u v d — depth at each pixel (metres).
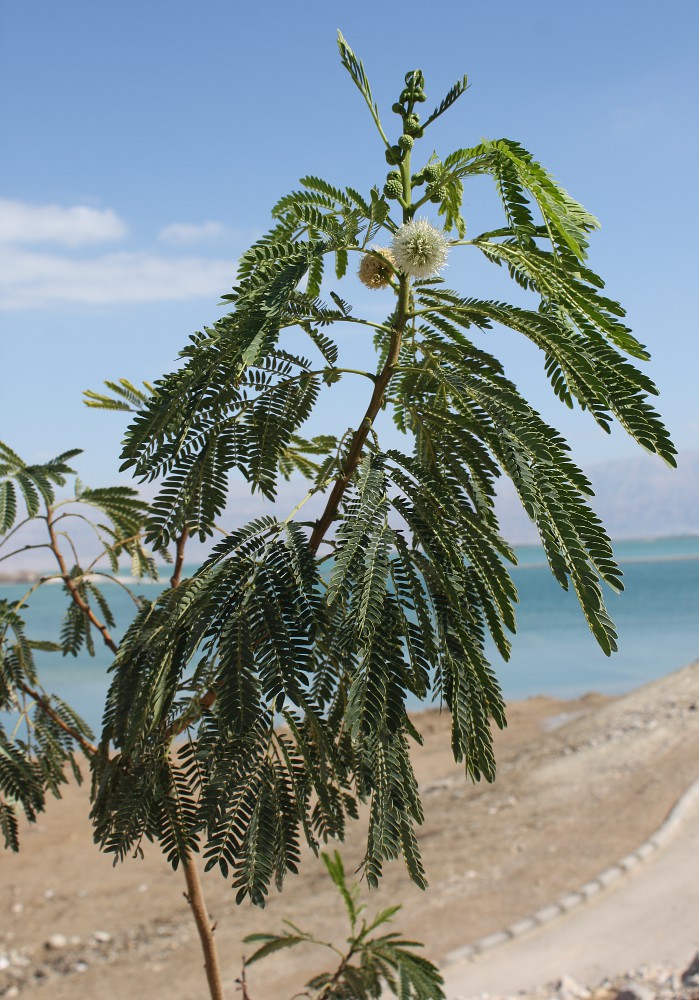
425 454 2.23
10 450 3.26
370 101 2.19
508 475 1.98
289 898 10.73
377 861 2.07
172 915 10.80
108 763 2.47
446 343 2.23
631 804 12.35
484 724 2.01
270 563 2.01
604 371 1.88
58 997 8.82
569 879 10.10
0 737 3.05
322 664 2.00
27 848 13.45
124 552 3.46
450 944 8.82
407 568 1.97
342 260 2.46
